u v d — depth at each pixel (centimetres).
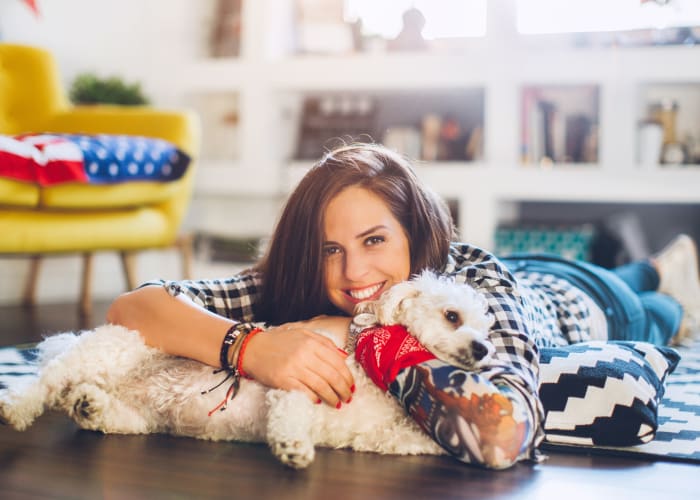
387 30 407
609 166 354
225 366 116
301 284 131
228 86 411
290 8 421
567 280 185
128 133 305
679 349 229
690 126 368
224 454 112
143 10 418
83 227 264
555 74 360
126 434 123
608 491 100
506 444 102
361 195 125
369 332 113
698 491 100
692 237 376
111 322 128
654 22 357
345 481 101
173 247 338
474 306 109
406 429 112
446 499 95
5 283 333
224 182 414
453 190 373
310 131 418
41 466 106
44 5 357
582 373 128
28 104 308
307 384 108
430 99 408
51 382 117
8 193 237
